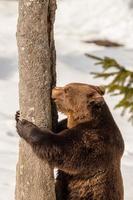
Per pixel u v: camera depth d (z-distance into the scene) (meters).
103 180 12.51
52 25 12.14
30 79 12.12
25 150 12.55
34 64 12.05
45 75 12.16
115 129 12.75
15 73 27.61
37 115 12.25
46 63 12.11
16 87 25.83
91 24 36.53
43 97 12.22
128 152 20.62
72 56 30.80
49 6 11.98
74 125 12.67
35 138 11.71
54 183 12.79
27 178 12.66
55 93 12.44
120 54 31.66
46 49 12.05
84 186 12.63
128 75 9.87
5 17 36.94
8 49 30.64
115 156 12.62
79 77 27.28
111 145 12.49
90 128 12.34
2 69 28.11
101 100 12.37
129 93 9.88
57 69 27.95
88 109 12.50
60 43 33.31
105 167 12.45
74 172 12.22
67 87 12.57
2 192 15.97
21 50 12.07
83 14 37.41
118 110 24.28
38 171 12.52
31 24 11.88
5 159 18.44
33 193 12.66
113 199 12.65
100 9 37.41
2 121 22.06
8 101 24.22
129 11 37.12
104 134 12.42
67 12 37.72
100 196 12.55
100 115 12.52
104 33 35.81
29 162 12.56
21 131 11.93
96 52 31.77
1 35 33.28
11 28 34.78
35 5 11.79
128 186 17.22
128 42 34.91
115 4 37.53
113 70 27.84
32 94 12.18
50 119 12.41
